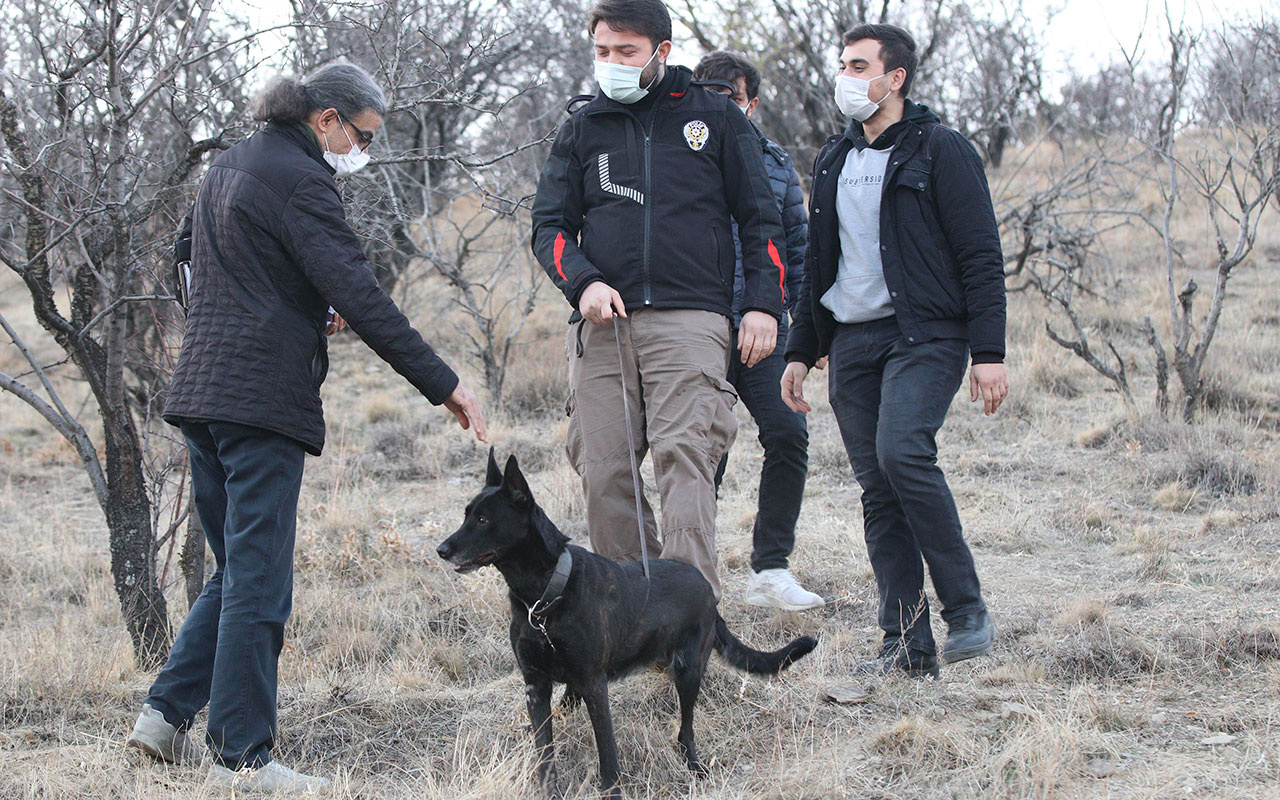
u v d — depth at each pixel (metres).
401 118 10.79
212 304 3.39
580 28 12.68
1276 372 9.01
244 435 3.36
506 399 10.05
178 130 6.30
